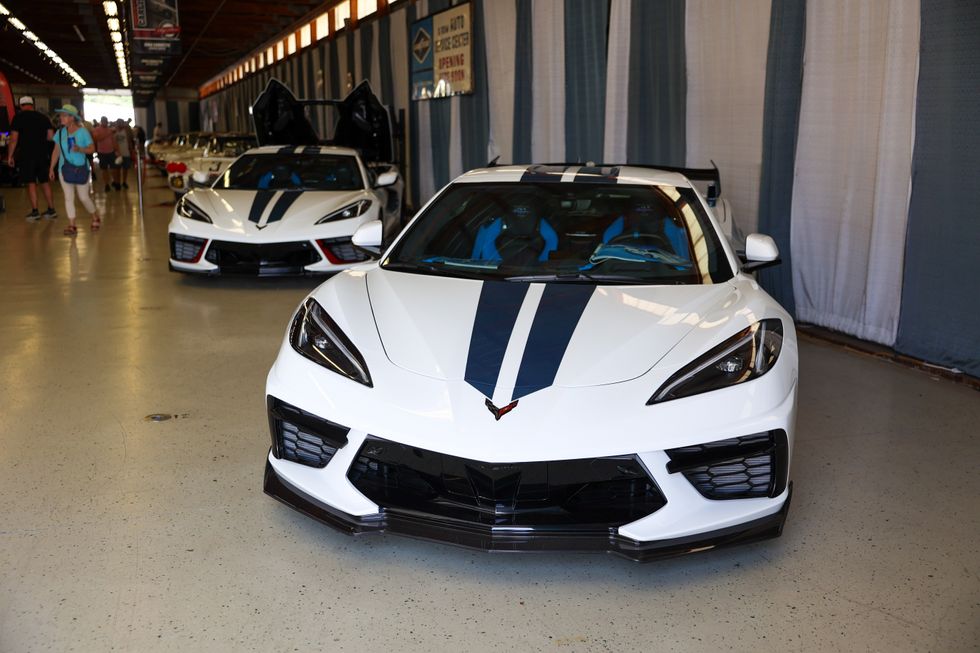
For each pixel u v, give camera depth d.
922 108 4.14
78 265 7.56
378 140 9.91
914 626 2.08
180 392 3.88
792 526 2.61
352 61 14.90
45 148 11.08
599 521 2.17
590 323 2.45
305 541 2.48
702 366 2.27
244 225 6.36
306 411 2.33
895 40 4.32
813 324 5.20
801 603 2.19
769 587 2.26
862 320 4.77
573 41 7.58
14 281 6.72
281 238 6.27
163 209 13.20
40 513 2.62
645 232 3.04
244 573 2.29
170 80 43.56
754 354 2.33
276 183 7.31
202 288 6.52
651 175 3.44
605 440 2.09
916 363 4.34
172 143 22.47
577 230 3.07
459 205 3.29
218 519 2.60
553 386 2.19
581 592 2.23
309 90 18.92
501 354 2.32
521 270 2.90
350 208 6.59
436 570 2.33
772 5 5.03
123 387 3.95
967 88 3.91
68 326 5.19
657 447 2.11
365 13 14.31
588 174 3.42
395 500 2.26
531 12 8.27
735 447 2.19
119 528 2.53
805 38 4.94
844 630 2.07
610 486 2.21
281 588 2.22
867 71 4.57
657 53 6.40
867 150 4.63
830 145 4.88
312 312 2.67
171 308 5.76
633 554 2.15
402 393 2.24
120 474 2.93
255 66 27.06
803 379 4.14
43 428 3.38
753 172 5.51
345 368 2.37
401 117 12.45
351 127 9.86
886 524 2.63
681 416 2.14
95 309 5.70
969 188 3.96
